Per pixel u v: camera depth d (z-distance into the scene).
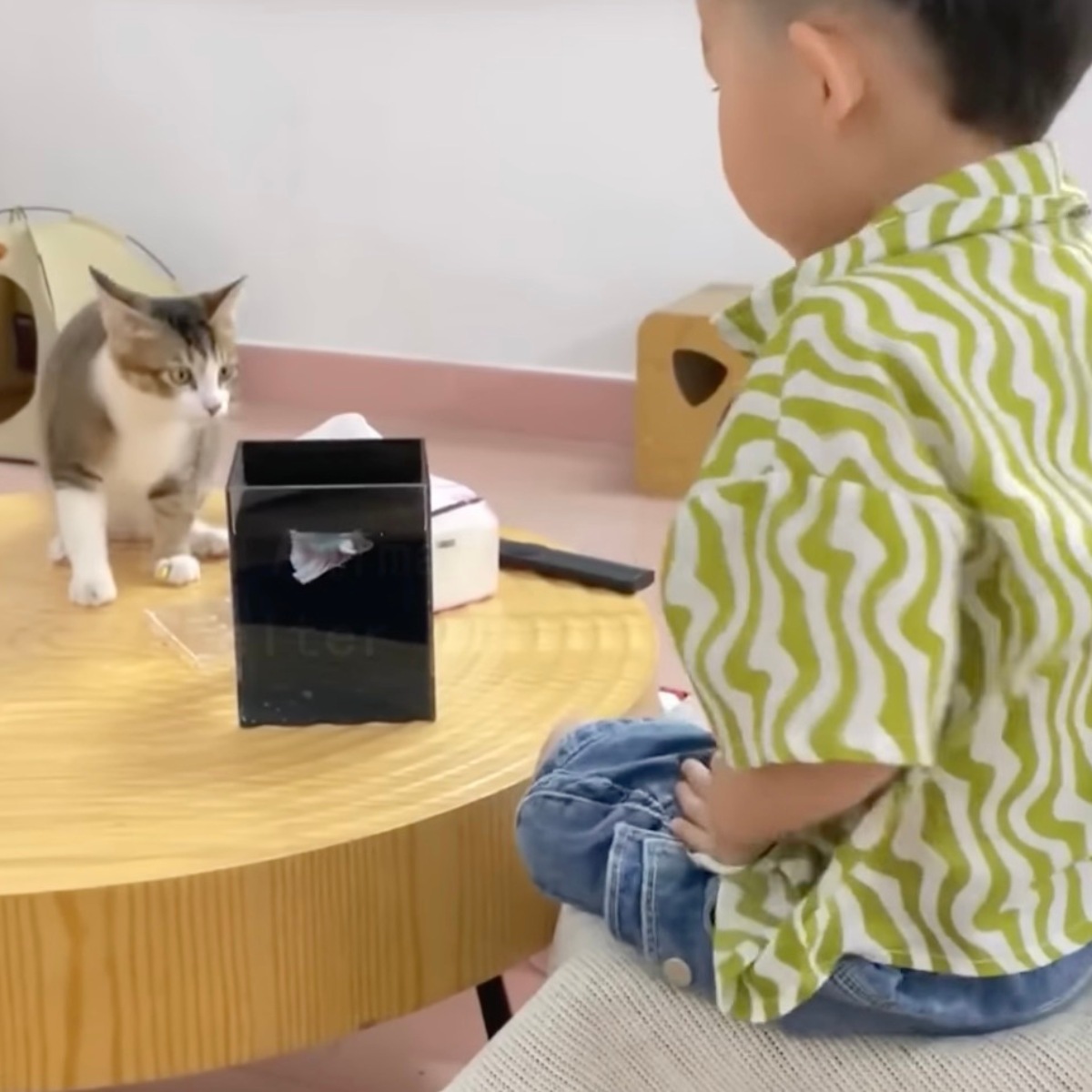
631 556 2.06
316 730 1.04
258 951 0.89
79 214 2.81
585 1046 0.80
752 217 0.79
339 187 2.63
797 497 0.67
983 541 0.69
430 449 2.52
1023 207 0.72
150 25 2.66
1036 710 0.72
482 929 0.97
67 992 0.87
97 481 1.36
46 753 1.01
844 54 0.72
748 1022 0.77
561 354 2.58
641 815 0.83
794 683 0.67
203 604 1.27
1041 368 0.71
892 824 0.73
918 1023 0.76
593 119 2.45
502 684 1.11
